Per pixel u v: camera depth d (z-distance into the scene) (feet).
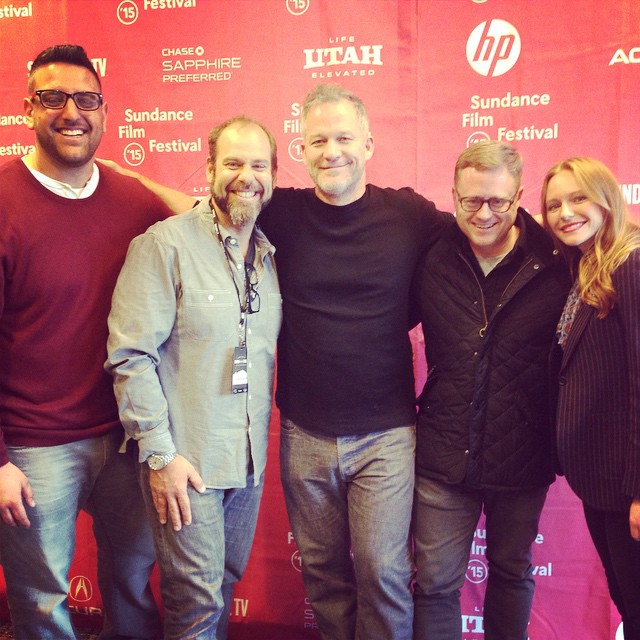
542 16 6.75
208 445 5.31
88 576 7.93
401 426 5.72
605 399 5.00
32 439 5.49
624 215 4.99
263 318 5.54
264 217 5.85
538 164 6.93
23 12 7.43
